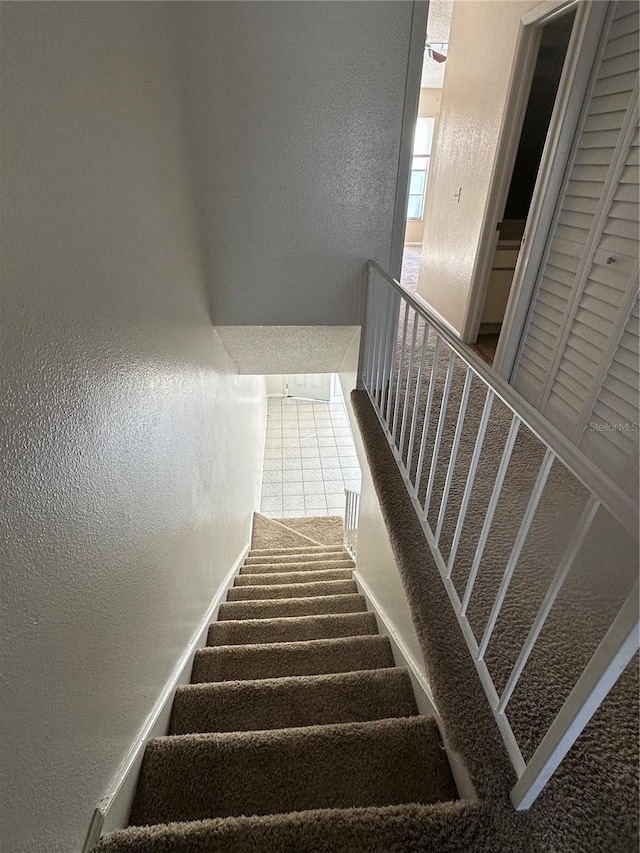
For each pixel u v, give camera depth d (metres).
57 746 0.83
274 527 4.66
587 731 1.06
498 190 2.83
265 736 1.31
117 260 1.10
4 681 0.66
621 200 1.78
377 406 2.44
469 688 1.18
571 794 0.97
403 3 1.81
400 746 1.29
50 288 0.78
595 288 1.95
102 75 1.04
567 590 1.47
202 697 1.56
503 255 3.38
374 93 1.98
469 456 2.17
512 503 1.88
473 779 1.01
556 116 2.06
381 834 0.96
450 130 3.52
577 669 1.23
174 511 1.61
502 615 1.40
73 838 0.89
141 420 1.26
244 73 1.89
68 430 0.84
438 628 1.34
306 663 1.87
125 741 1.16
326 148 2.08
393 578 1.93
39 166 0.75
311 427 6.77
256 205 2.18
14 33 0.69
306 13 1.81
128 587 1.17
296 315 2.48
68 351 0.85
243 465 3.83
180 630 1.70
